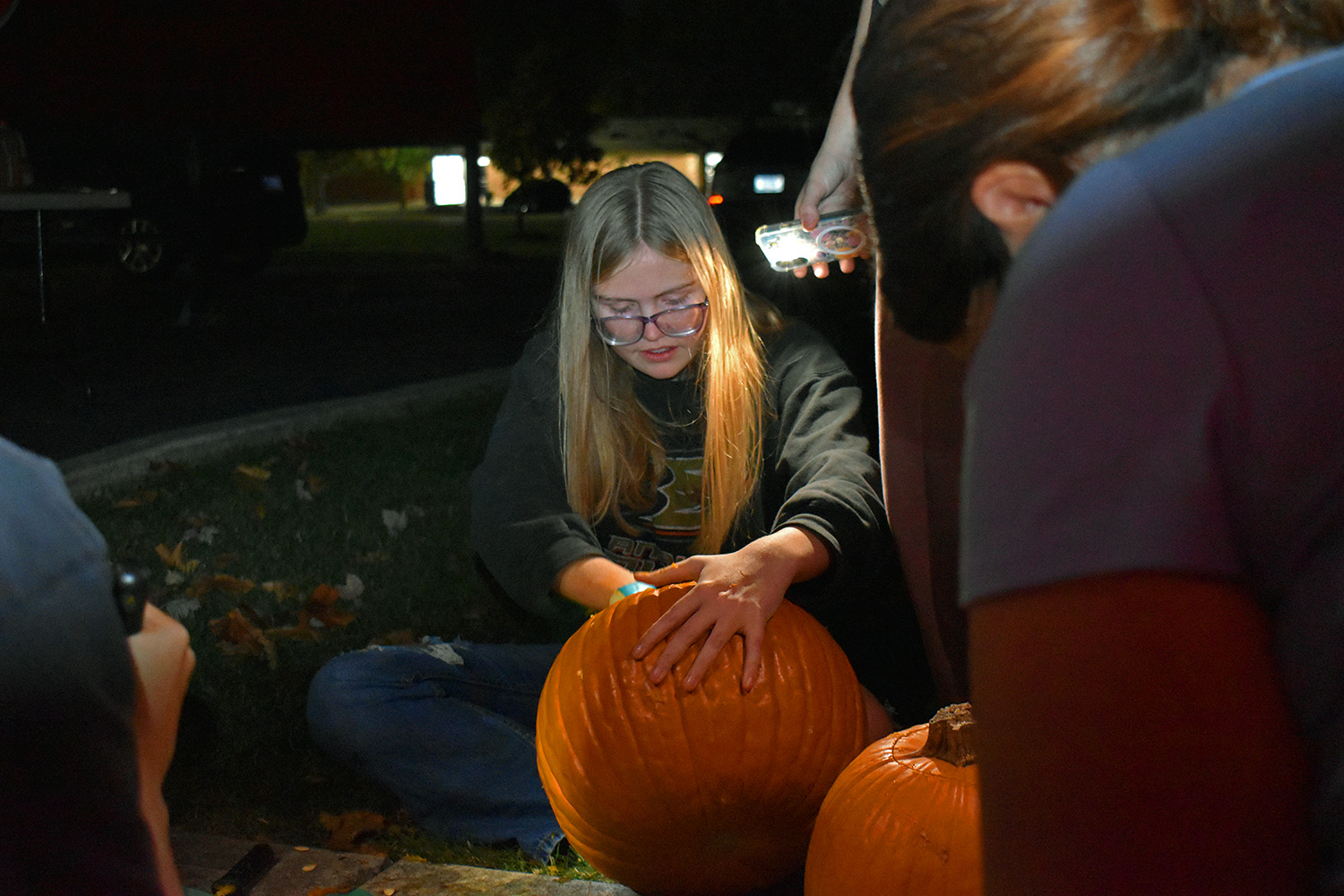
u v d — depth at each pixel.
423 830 2.67
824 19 30.55
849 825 1.89
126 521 5.16
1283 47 0.92
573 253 2.52
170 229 12.62
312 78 13.70
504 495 2.64
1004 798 0.83
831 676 2.17
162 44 12.12
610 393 2.62
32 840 0.88
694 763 2.04
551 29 31.56
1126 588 0.77
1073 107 0.87
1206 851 0.79
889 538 2.54
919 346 2.29
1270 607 0.80
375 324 12.44
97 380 8.85
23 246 12.55
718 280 2.52
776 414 2.74
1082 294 0.79
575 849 2.25
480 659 2.75
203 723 3.25
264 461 6.22
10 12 10.69
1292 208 0.77
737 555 2.27
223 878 2.36
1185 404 0.77
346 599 4.23
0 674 0.84
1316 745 0.80
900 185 0.96
